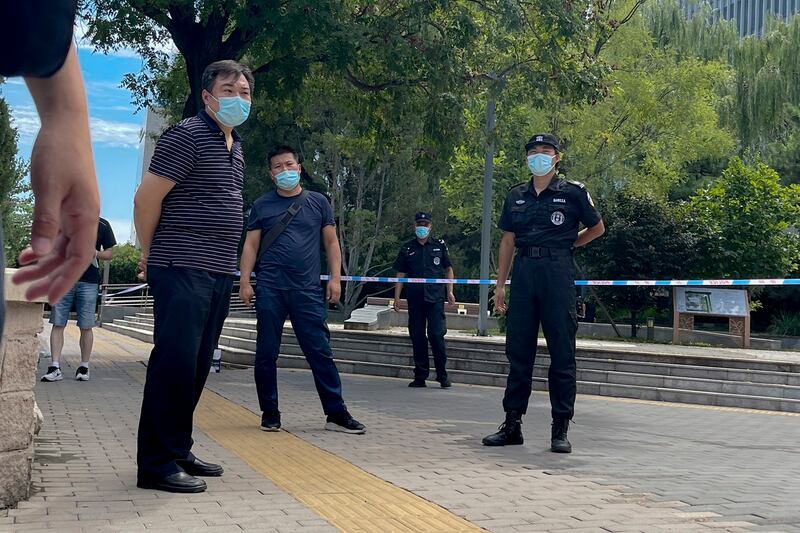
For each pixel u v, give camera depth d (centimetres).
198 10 1282
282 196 674
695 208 1952
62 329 973
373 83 1558
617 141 2614
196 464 464
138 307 2825
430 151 1552
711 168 3241
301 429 664
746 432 798
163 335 434
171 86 1697
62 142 134
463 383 1189
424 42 1355
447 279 1118
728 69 2922
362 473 492
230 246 456
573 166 2594
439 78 1349
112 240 990
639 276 1838
